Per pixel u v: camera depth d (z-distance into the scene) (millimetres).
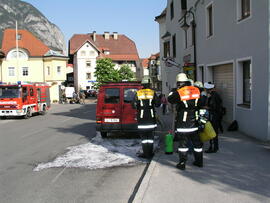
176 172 5980
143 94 7547
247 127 9953
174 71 23422
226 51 11711
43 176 6383
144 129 7559
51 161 7691
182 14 20047
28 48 50844
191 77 16938
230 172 5875
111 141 10531
